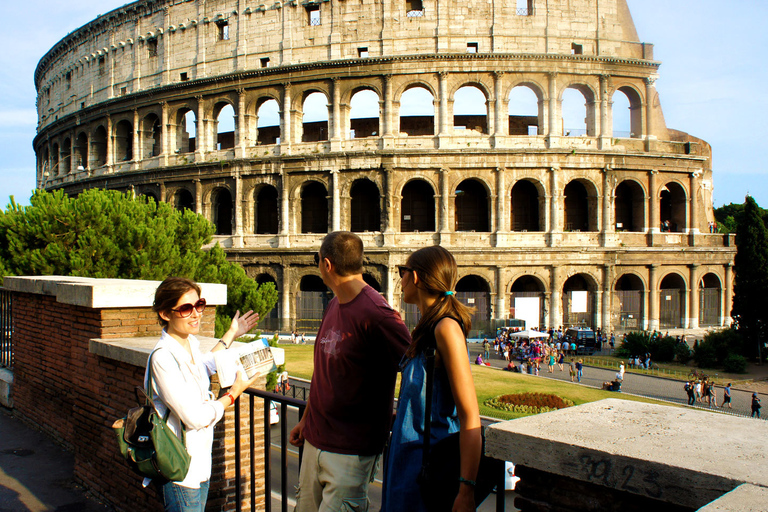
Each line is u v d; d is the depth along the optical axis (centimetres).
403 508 609
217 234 7681
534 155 6588
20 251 3350
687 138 8012
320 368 777
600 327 6769
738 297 7088
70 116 8644
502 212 6588
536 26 6688
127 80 7969
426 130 7462
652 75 6881
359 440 745
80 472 1357
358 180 6962
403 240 6606
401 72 6619
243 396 1212
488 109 6644
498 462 614
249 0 7119
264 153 7050
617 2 6881
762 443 533
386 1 6700
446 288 656
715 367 6109
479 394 4509
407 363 652
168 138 7575
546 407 4047
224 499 1170
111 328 1351
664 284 7581
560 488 572
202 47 7381
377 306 747
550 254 6612
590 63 6706
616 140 6800
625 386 5084
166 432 765
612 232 6750
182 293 847
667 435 561
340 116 6794
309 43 6906
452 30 6656
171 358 823
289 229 6919
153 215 4247
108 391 1280
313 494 780
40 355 1659
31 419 1712
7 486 1308
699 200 7750
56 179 9112
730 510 390
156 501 1088
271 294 4550
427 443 609
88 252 3325
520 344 6134
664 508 500
